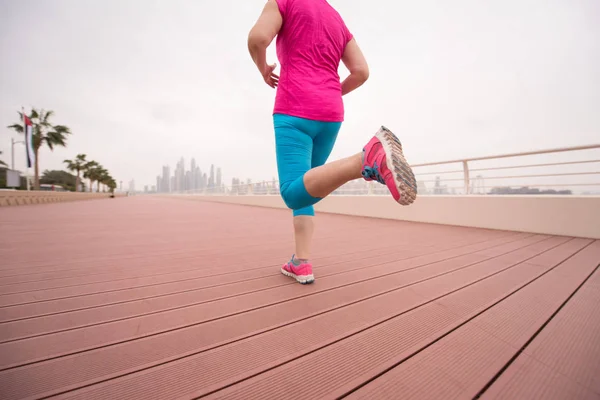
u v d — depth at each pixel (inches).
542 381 29.7
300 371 31.5
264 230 160.9
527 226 150.9
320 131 55.6
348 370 31.7
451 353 35.0
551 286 60.6
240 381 29.9
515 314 46.4
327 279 65.7
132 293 56.6
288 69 53.4
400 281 64.1
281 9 51.8
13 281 64.4
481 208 170.7
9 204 434.0
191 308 48.9
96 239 125.2
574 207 136.2
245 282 63.7
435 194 202.5
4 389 28.0
